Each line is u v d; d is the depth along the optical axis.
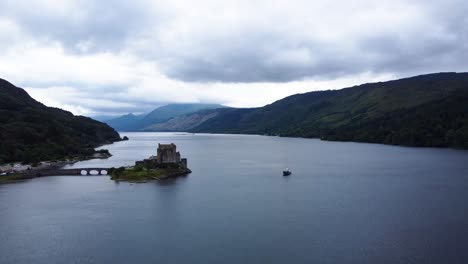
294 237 111.69
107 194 173.50
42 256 100.69
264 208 144.12
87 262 96.94
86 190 184.12
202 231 118.00
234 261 96.06
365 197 160.62
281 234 114.38
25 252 103.25
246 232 116.62
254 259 97.00
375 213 134.75
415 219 126.75
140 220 130.25
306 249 102.56
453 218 127.19
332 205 147.50
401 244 104.94
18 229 121.75
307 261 95.31
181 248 104.69
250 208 144.25
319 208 143.00
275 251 101.75
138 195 170.50
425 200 152.62
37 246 107.31
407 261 94.31
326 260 95.69
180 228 121.19
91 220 130.88
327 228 119.19
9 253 102.69
